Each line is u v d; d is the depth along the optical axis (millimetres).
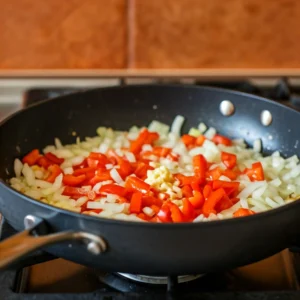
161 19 1293
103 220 579
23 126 901
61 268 763
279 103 934
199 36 1314
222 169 868
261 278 749
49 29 1295
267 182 851
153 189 788
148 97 1017
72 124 981
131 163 884
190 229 578
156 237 582
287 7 1289
